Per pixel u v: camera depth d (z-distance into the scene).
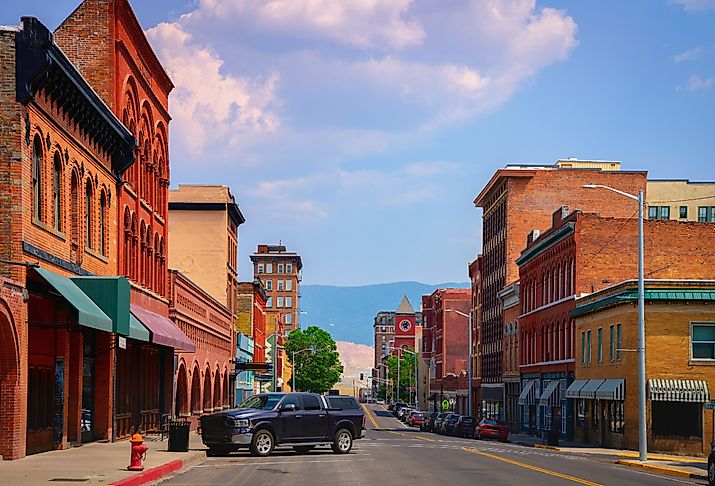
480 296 109.69
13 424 27.25
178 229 80.12
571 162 101.31
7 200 27.16
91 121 34.56
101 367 38.22
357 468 29.66
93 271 35.84
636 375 50.50
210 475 26.66
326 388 162.50
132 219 43.56
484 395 103.19
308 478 25.75
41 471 24.42
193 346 47.25
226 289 80.31
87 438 37.00
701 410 49.03
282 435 35.72
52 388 32.44
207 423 35.34
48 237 30.16
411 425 95.31
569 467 33.12
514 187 92.38
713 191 101.56
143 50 45.59
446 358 132.75
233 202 81.31
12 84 27.38
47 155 30.14
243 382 96.88
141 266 45.28
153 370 49.06
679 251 64.19
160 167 51.66
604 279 63.91
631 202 90.62
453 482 24.97
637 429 50.28
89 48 39.91
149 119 47.75
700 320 49.84
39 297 30.58
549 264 72.81
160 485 23.45
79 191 33.91
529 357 80.12
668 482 28.33
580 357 62.31
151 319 42.38
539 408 75.56
